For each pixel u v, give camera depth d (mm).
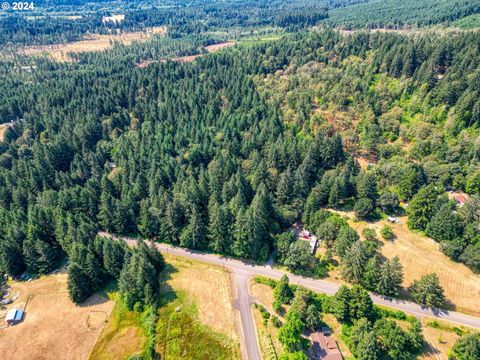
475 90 135625
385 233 103188
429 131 136250
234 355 73812
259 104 174375
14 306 87625
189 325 80875
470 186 114250
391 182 124500
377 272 85688
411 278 91312
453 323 79500
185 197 108750
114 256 91438
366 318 74750
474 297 85438
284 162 131625
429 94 149750
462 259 92625
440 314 81750
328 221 104562
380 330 71812
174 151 152375
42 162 139000
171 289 91312
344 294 77688
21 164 135875
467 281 89438
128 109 196000
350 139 145500
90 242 94562
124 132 175750
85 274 89250
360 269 87750
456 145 126500
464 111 135250
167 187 130750
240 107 177750
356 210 110938
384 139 144750
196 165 144250
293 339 71188
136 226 114188
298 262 95312
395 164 126500
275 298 85125
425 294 82250
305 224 111438
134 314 85062
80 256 89062
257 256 100938
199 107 185875
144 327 81375
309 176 127562
